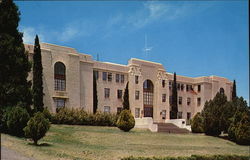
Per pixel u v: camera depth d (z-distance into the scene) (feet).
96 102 158.20
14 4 92.94
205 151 87.10
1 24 89.04
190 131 158.81
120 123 124.06
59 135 95.20
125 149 79.77
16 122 81.25
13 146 62.95
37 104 122.42
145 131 138.72
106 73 169.37
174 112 192.03
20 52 90.89
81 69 153.38
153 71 190.39
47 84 137.39
